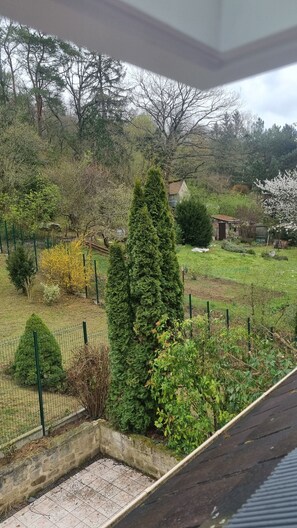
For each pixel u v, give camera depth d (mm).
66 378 7344
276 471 1426
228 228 26656
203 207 23234
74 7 604
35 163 18734
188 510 1480
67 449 5910
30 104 21109
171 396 5262
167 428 5383
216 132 22688
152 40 708
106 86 21500
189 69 827
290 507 1109
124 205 17141
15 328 10578
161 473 5699
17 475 5277
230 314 11586
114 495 5496
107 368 6715
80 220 17453
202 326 5383
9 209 17031
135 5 624
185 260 19578
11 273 13016
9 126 18438
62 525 5000
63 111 22047
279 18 705
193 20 703
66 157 20844
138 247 5879
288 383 2973
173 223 6406
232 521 1183
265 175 28875
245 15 730
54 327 10773
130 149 23016
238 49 764
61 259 13391
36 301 12727
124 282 6020
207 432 5062
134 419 6027
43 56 19531
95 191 17906
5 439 5754
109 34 677
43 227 17625
